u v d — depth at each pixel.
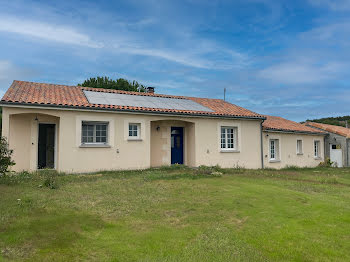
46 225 5.05
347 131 23.47
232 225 5.43
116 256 3.96
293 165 19.77
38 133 12.09
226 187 9.18
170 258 3.92
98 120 12.34
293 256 4.11
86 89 14.91
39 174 10.56
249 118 16.31
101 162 12.36
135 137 13.48
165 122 15.05
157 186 9.09
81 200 6.99
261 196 7.94
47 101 11.22
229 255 4.07
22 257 3.81
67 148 11.62
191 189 8.73
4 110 10.46
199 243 4.48
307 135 21.33
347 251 4.34
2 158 8.96
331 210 6.62
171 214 6.08
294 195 8.23
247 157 16.59
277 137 18.77
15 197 6.83
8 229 4.75
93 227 5.11
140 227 5.21
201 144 15.06
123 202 6.92
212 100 19.16
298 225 5.50
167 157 14.98
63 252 4.02
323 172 16.97
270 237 4.84
